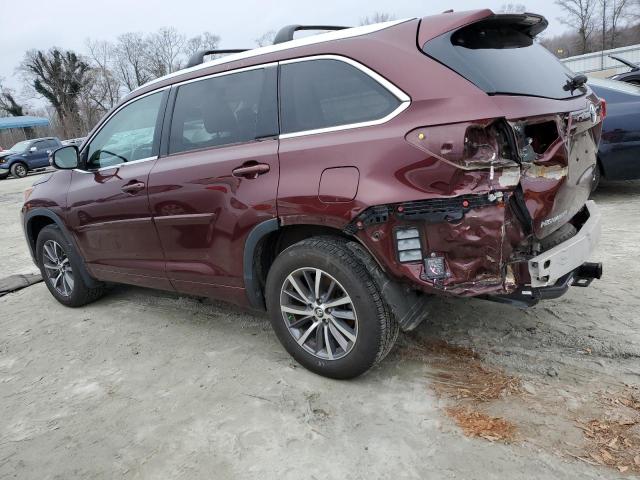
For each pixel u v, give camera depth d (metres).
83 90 60.25
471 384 2.68
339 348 2.79
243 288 3.06
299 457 2.27
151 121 3.52
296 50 2.83
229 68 3.11
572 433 2.26
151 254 3.53
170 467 2.29
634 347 2.86
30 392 3.05
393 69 2.45
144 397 2.86
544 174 2.27
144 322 3.92
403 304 2.53
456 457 2.18
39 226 4.57
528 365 2.80
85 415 2.75
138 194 3.43
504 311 3.43
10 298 4.85
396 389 2.70
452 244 2.25
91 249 3.98
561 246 2.37
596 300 3.47
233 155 2.93
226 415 2.61
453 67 2.33
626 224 5.05
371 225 2.40
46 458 2.44
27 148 21.39
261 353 3.22
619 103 5.53
